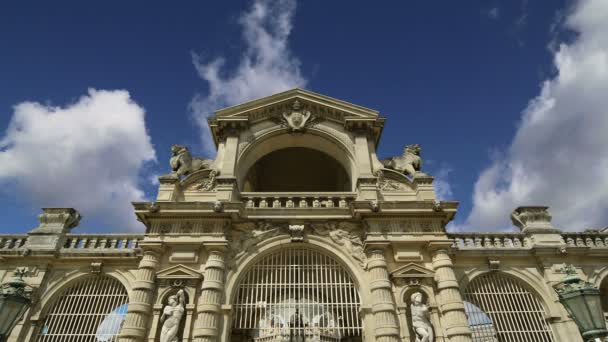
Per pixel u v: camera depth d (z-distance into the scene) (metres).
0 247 18.94
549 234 18.97
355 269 16.53
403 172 20.30
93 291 17.97
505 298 17.72
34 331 16.66
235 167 19.58
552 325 17.00
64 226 19.23
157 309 15.34
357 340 17.50
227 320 15.26
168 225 17.28
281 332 15.48
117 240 19.27
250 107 21.53
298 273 16.73
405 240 16.78
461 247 18.50
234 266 16.56
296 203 19.11
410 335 15.10
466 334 14.69
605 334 8.04
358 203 17.27
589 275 18.23
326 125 21.36
